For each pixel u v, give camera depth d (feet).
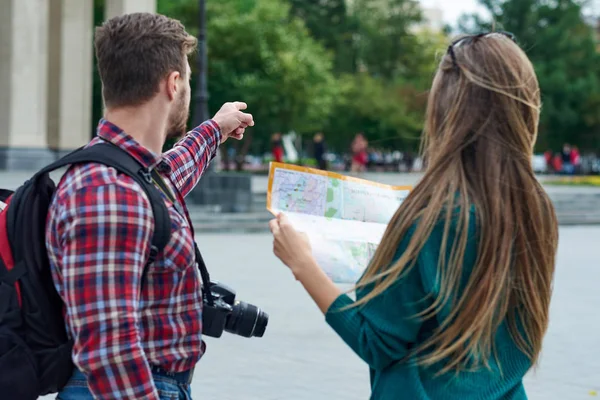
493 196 5.96
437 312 5.84
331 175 6.91
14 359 5.99
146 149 6.25
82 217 5.78
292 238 6.38
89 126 86.17
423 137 6.50
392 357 5.97
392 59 196.75
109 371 5.71
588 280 34.45
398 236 5.94
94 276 5.73
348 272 6.54
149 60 6.40
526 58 6.32
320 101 113.19
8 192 7.11
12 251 6.16
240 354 19.89
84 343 5.72
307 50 112.57
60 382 6.16
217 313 7.04
